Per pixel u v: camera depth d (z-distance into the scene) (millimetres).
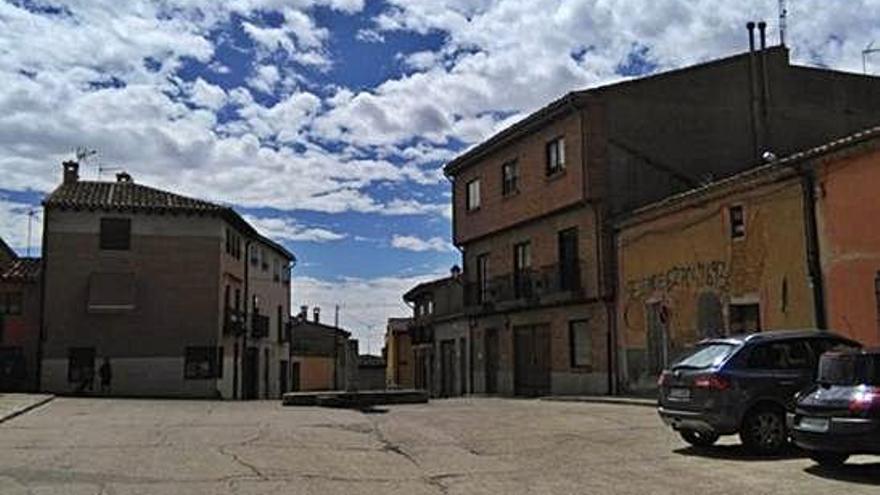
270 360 54438
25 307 39688
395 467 12188
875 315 17172
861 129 30641
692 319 23219
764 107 29438
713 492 9828
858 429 10367
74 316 39750
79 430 16766
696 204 23000
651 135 28453
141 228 40938
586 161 27906
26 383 39281
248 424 18266
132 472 11383
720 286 22031
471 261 37562
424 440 15352
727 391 12781
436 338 43031
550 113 29500
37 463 12094
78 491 9922
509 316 34062
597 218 27812
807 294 19000
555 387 30484
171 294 40969
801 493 9617
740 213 21422
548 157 30656
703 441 13938
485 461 12773
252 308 49875
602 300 27422
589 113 28078
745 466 11703
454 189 38500
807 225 18953
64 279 39812
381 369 68375
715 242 22266
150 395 40031
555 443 14719
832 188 18359
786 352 13172
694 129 28875
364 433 16453
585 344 28906
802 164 19000
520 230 33031
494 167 34719
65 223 40094
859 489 9773
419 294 48562
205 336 41125
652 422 17531
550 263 30656
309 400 26453
